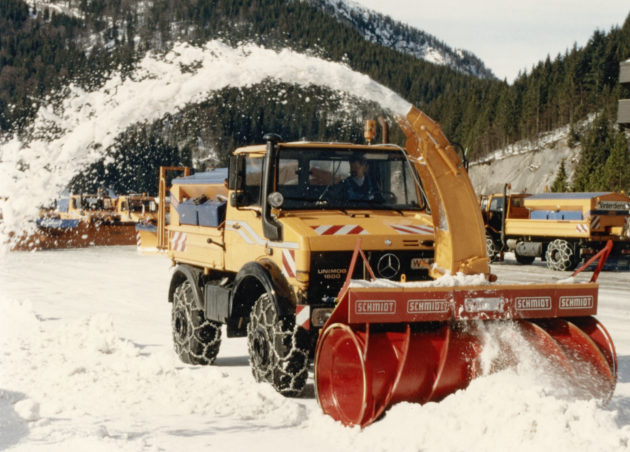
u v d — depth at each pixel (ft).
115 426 16.81
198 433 16.49
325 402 17.93
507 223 84.17
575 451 13.82
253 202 22.34
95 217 106.11
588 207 73.67
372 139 22.40
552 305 18.34
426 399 17.52
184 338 26.45
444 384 17.52
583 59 432.25
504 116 431.84
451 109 495.82
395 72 567.18
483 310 17.51
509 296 17.81
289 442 15.94
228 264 23.82
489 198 88.02
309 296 19.79
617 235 75.05
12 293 49.70
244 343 30.96
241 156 21.84
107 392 20.34
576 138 379.76
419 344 17.46
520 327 18.58
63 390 20.58
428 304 17.02
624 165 304.50
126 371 23.09
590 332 19.44
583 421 14.93
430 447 14.96
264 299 21.38
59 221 98.12
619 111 165.58
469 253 19.80
